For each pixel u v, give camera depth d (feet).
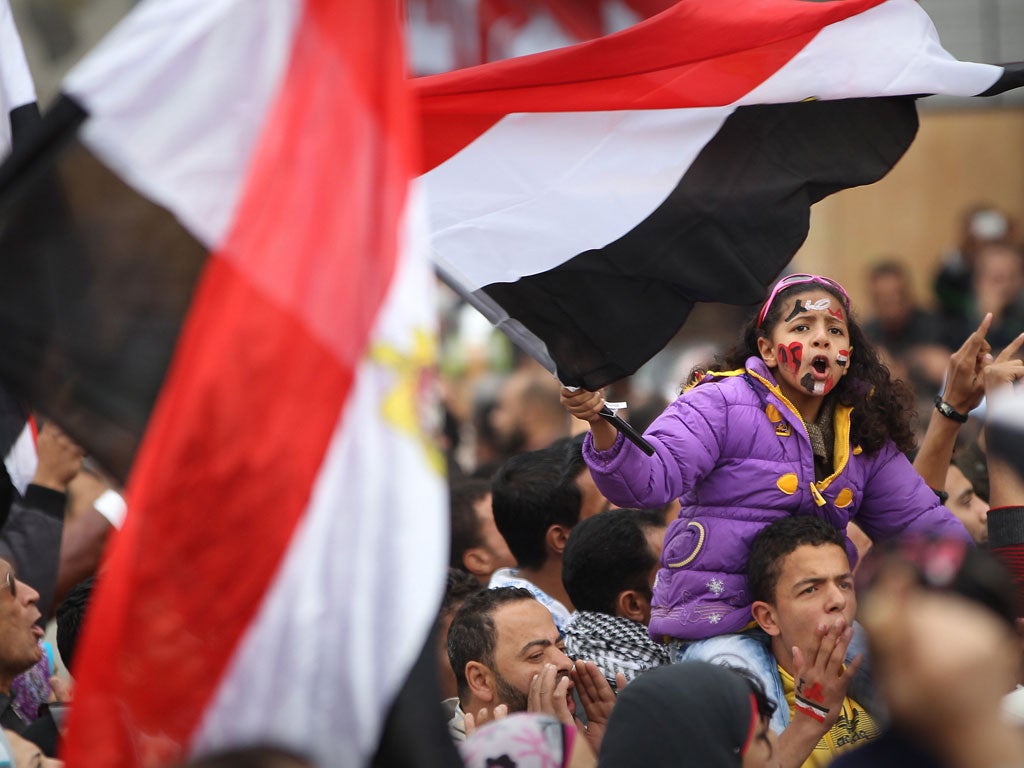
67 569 53.88
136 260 30.50
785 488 45.62
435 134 43.21
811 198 45.50
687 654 45.47
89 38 94.22
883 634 23.48
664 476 44.06
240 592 26.12
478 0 46.03
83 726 25.45
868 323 122.72
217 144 30.35
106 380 30.55
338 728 25.57
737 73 44.62
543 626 43.96
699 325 125.29
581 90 43.60
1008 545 36.81
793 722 39.63
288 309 27.48
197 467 26.63
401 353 27.48
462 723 43.78
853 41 45.68
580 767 33.06
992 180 137.49
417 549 26.32
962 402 50.49
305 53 29.71
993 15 127.03
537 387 111.14
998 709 22.93
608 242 43.68
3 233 30.53
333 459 26.84
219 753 24.39
